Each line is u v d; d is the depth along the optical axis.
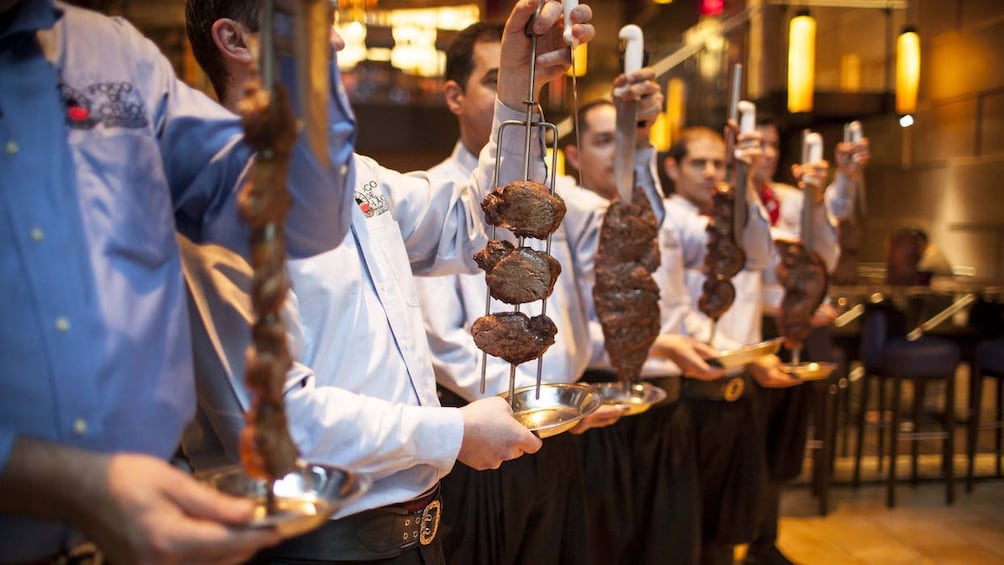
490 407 1.44
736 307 3.20
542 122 1.49
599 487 2.55
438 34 6.86
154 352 1.05
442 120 6.92
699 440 2.93
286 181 1.03
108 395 1.00
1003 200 5.94
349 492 0.98
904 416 5.83
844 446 5.10
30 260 0.98
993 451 5.28
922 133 6.82
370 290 1.44
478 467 1.46
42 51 1.05
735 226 2.48
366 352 1.39
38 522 1.02
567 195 2.54
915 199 6.90
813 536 3.97
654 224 2.06
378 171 1.64
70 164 1.02
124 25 1.19
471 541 2.08
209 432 1.40
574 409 1.62
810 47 4.24
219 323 1.29
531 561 2.21
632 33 1.92
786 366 3.01
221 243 1.25
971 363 4.61
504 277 1.49
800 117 6.01
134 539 0.87
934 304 4.91
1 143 0.99
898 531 4.03
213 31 1.33
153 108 1.15
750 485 3.01
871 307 4.67
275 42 0.95
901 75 4.40
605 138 2.90
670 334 2.66
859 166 3.42
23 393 0.97
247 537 0.87
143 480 0.88
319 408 1.26
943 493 4.60
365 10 6.76
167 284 1.09
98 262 1.01
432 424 1.35
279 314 0.96
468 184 1.71
